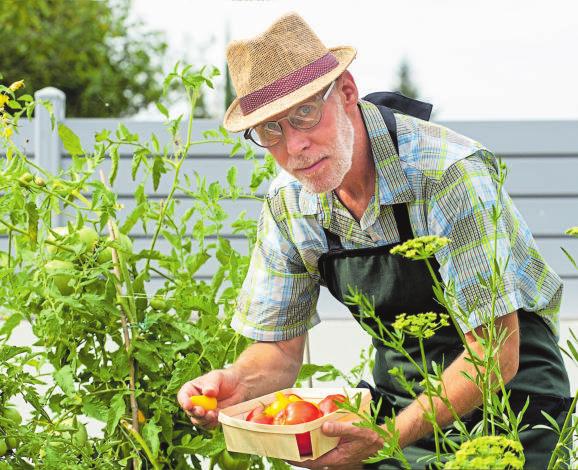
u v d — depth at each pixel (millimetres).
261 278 2645
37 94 6008
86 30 12359
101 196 2600
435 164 2309
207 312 2750
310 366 2871
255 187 2951
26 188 2574
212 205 2902
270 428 2186
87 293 2633
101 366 2625
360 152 2352
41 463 2492
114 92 12602
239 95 2336
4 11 11914
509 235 2375
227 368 2555
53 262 2541
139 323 2584
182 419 2703
